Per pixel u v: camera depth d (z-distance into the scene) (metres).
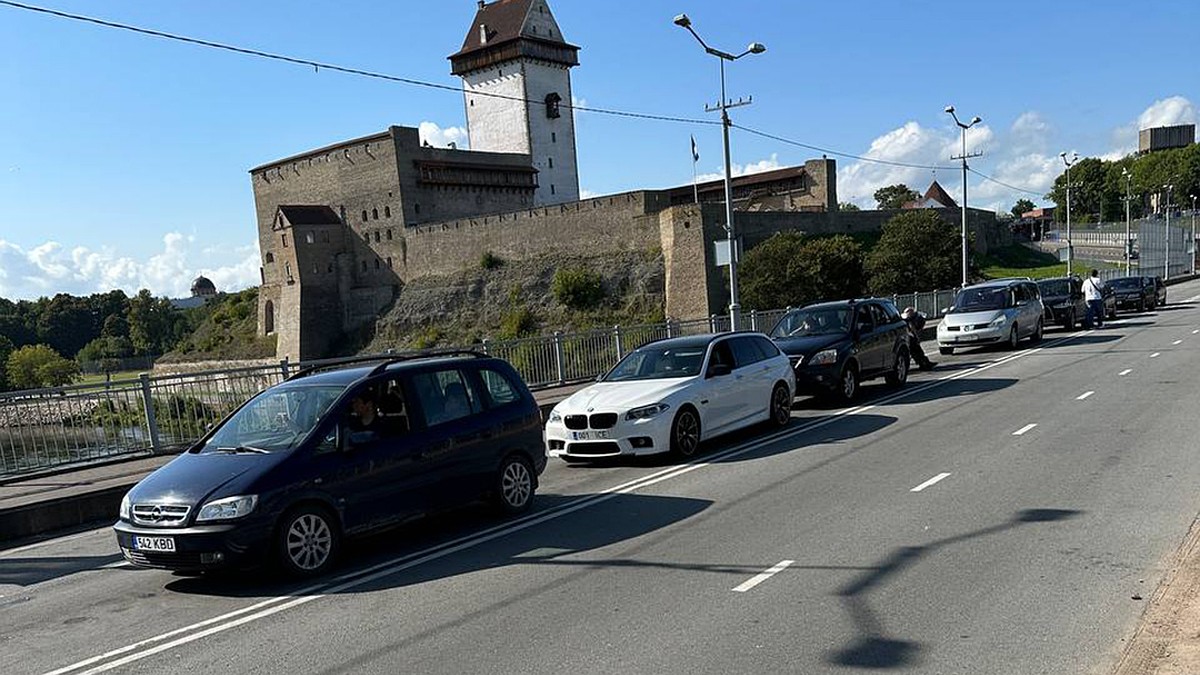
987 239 101.88
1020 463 9.06
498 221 88.50
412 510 7.55
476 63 105.69
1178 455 8.82
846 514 7.45
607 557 6.71
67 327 150.12
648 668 4.48
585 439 10.82
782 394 13.30
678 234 72.06
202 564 6.27
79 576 7.59
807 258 56.91
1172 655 4.02
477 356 9.02
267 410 7.61
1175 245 82.19
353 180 100.50
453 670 4.65
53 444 11.34
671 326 22.55
